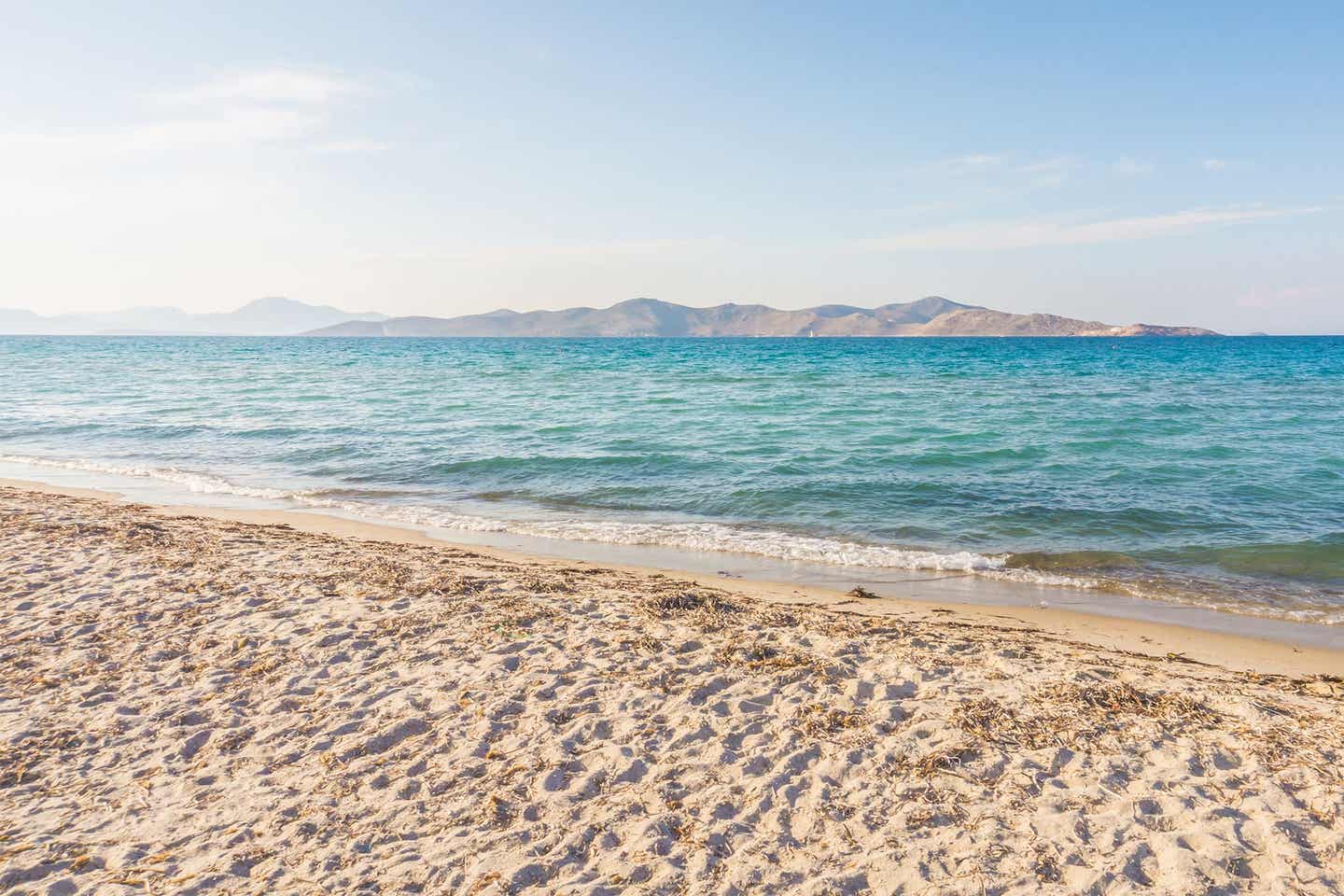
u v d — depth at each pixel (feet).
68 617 25.80
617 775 16.74
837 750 17.61
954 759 17.21
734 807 15.55
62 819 15.08
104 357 280.31
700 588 32.07
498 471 59.93
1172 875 13.24
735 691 20.70
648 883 13.28
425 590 29.17
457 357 285.64
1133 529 42.73
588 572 34.45
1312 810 15.06
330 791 16.15
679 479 56.24
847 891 13.03
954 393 121.39
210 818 15.23
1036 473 56.85
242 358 270.26
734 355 315.58
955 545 40.42
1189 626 29.22
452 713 19.44
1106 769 16.78
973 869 13.46
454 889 13.14
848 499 49.78
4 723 18.79
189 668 22.00
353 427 83.66
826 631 25.63
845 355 314.14
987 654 23.80
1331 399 109.81
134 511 45.09
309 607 27.09
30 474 60.90
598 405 103.55
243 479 59.06
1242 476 55.47
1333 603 31.94
